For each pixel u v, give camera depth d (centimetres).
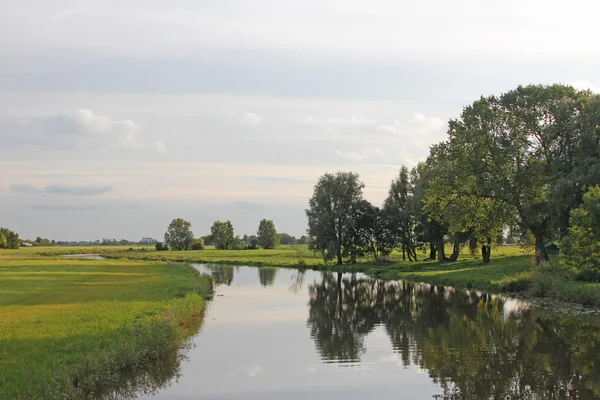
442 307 3016
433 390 1438
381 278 5331
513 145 4178
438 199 4812
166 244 18262
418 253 8906
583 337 2061
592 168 3578
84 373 1336
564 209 3750
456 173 4466
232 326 2434
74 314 2177
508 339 2055
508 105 4372
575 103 4106
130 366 1547
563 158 4153
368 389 1460
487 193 4325
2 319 2047
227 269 7100
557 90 4247
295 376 1589
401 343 2031
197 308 2792
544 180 4178
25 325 1903
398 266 6209
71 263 7312
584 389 1416
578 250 2773
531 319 2481
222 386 1495
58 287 3503
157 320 1973
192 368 1688
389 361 1753
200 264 8469
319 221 7269
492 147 4275
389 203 7300
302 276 5741
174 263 7931
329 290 4169
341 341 2086
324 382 1530
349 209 7481
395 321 2570
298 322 2561
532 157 4322
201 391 1452
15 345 1563
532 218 4144
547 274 3462
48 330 1808
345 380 1547
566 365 1652
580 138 3928
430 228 6159
